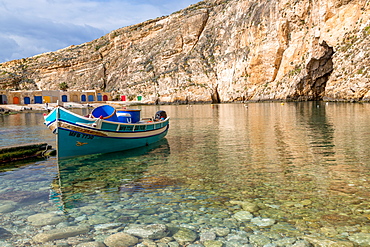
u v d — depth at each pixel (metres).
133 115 18.78
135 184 10.12
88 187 10.00
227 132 23.38
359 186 8.95
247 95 88.06
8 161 14.52
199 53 108.88
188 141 19.66
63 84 136.75
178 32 121.44
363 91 54.72
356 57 59.00
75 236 6.33
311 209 7.37
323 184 9.30
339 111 38.25
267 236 6.11
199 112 52.03
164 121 20.92
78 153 14.84
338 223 6.57
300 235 6.11
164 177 10.90
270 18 84.56
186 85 102.56
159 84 111.44
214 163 12.91
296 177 10.20
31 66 154.00
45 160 14.73
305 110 43.41
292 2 78.75
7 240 6.19
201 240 6.02
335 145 15.83
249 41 91.38
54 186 10.24
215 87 99.00
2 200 8.81
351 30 63.69
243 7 99.50
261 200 8.12
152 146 18.09
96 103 107.62
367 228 6.29
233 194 8.70
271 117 34.94
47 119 15.71
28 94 99.62
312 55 70.62
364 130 20.72
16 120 44.00
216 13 116.44
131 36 141.50
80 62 148.12
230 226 6.63
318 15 71.56
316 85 73.81
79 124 14.34
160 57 122.50
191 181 10.21
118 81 132.38
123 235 6.28
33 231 6.61
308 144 16.52
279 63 84.06
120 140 16.20
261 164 12.34
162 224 6.82
